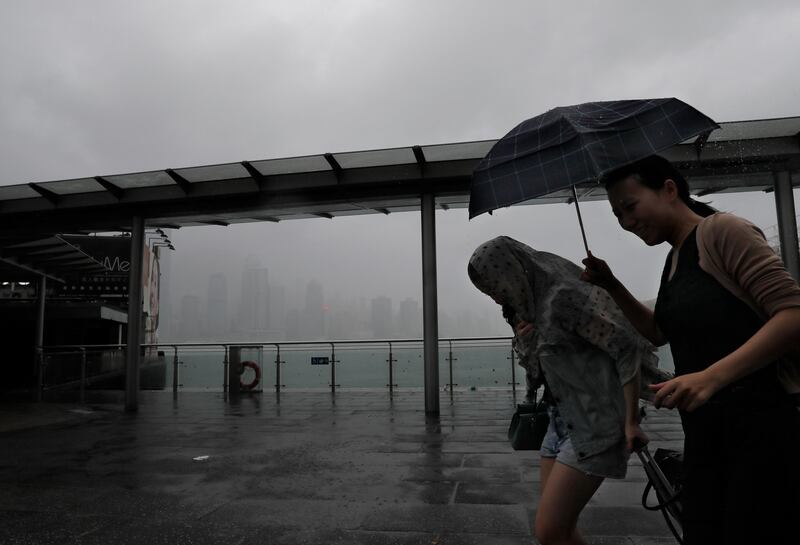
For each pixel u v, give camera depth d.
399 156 9.32
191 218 11.15
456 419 8.73
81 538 3.77
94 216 11.21
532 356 2.21
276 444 6.98
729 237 1.42
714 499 1.43
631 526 3.69
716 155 8.52
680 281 1.52
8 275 16.16
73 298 25.23
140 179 10.25
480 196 1.97
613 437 1.98
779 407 1.34
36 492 4.93
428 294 9.62
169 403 11.68
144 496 4.75
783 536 1.29
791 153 8.36
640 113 1.79
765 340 1.26
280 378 13.47
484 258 2.18
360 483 5.02
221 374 13.69
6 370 21.30
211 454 6.46
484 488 4.77
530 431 2.30
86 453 6.68
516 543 3.51
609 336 1.98
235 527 3.92
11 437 7.82
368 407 10.41
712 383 1.27
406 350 13.08
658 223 1.63
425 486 4.87
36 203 11.01
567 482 1.99
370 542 3.58
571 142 1.78
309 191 10.24
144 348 14.33
